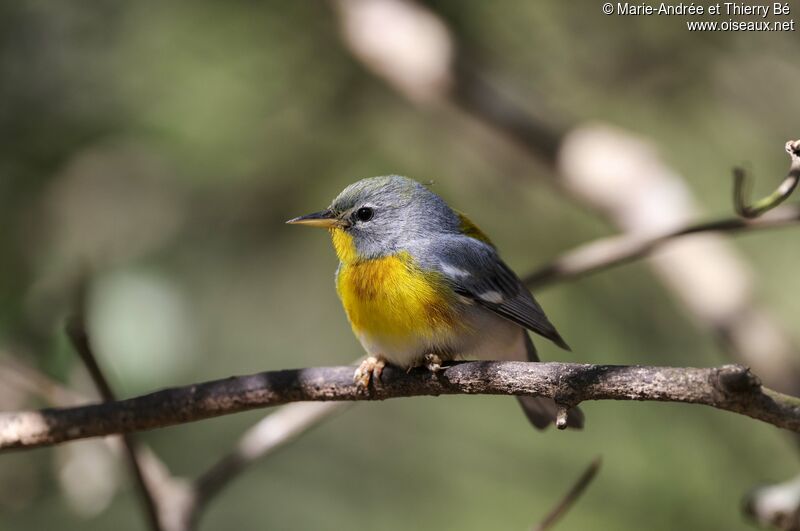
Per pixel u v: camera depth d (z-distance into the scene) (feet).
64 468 27.96
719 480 38.29
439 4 40.40
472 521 39.58
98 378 20.56
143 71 36.76
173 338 29.73
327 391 20.01
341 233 25.34
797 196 40.93
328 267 41.11
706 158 43.45
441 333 23.54
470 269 24.23
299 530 39.24
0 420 19.71
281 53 38.68
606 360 41.01
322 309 40.93
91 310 29.40
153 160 36.91
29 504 31.60
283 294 40.65
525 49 41.27
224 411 19.65
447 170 42.14
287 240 39.73
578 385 16.78
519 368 17.85
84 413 19.58
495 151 40.75
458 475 40.60
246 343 40.09
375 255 24.53
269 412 38.86
